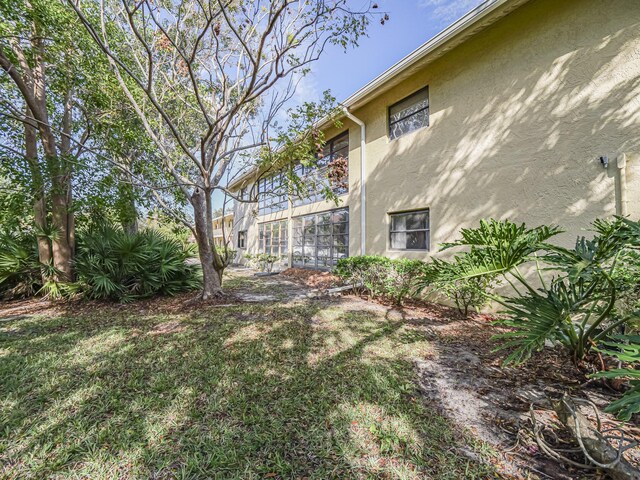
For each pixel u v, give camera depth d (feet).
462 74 19.51
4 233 23.81
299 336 13.82
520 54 16.65
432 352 11.87
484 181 18.28
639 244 7.55
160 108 15.76
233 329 14.97
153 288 23.67
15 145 24.62
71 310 19.58
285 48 14.93
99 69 21.49
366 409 7.88
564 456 6.02
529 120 16.28
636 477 5.02
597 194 13.94
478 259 10.73
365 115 28.07
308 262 38.55
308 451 6.40
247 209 58.65
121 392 8.77
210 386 9.12
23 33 19.97
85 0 19.93
